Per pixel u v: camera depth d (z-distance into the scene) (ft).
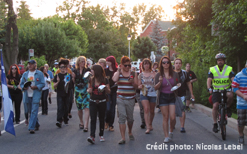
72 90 30.32
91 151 17.65
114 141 20.20
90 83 19.76
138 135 22.06
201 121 27.86
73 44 121.70
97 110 20.02
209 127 24.90
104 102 19.93
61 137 21.65
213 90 21.66
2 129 25.12
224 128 20.49
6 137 21.88
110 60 24.53
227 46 35.17
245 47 34.73
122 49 206.90
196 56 50.34
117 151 17.58
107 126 24.77
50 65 120.26
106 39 191.72
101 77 19.81
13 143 19.93
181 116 21.21
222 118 19.97
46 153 17.38
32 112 23.40
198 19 44.93
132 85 19.89
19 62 122.72
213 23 35.76
